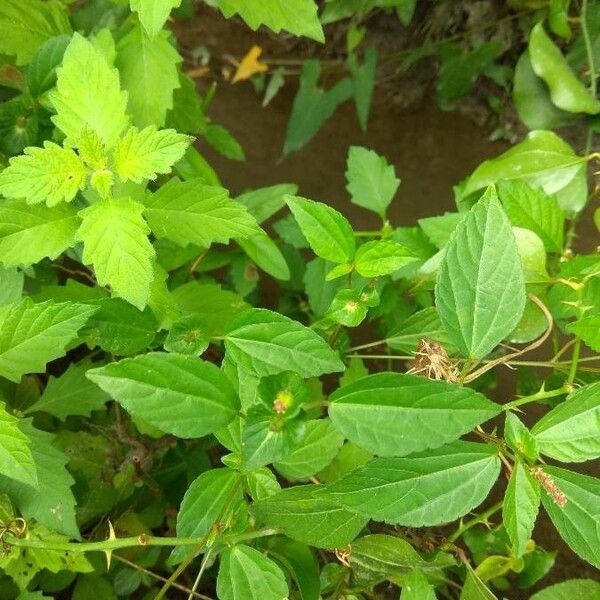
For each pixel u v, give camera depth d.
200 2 0.75
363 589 0.38
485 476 0.27
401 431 0.25
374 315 0.45
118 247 0.31
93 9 0.46
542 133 0.46
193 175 0.46
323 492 0.27
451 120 0.72
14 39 0.43
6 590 0.43
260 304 0.64
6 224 0.32
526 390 0.45
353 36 0.67
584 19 0.53
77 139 0.31
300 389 0.26
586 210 0.61
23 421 0.38
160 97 0.42
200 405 0.26
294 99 0.75
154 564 0.48
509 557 0.42
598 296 0.37
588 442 0.27
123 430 0.47
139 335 0.35
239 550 0.30
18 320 0.32
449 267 0.28
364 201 0.46
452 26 0.67
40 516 0.37
